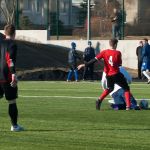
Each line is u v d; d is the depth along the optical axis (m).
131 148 26.34
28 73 82.38
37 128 32.16
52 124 33.84
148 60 73.56
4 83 30.34
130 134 30.31
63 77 82.25
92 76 80.94
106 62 41.28
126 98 41.66
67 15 114.94
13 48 30.17
